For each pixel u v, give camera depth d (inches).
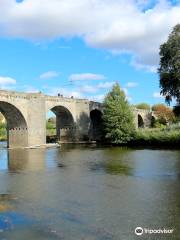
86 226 799.7
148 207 953.5
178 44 3280.0
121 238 732.0
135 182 1328.7
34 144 3358.8
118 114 3543.3
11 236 741.3
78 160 2103.8
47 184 1298.0
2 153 2699.3
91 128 4343.0
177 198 1055.6
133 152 2600.9
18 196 1093.8
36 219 850.1
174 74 3233.3
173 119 5433.1
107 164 1883.6
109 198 1060.5
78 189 1198.3
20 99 3201.3
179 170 1627.7
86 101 4192.9
